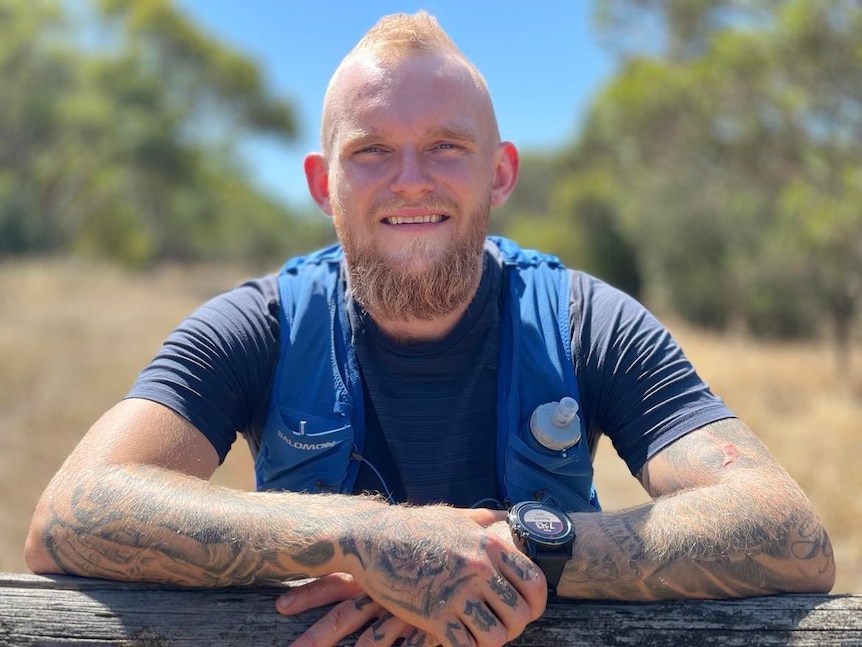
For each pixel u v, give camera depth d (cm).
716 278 1803
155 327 1159
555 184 3925
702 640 140
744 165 1092
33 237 2630
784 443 645
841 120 932
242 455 618
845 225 881
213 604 144
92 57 2906
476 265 183
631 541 148
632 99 1108
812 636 138
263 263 4594
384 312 180
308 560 142
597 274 2689
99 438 164
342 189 182
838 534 483
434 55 181
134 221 3266
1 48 2427
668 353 180
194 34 3416
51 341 934
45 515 154
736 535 148
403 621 143
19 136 2662
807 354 1237
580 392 186
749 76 948
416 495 184
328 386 185
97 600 143
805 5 835
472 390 187
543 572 145
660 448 173
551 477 180
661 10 1273
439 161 179
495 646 139
